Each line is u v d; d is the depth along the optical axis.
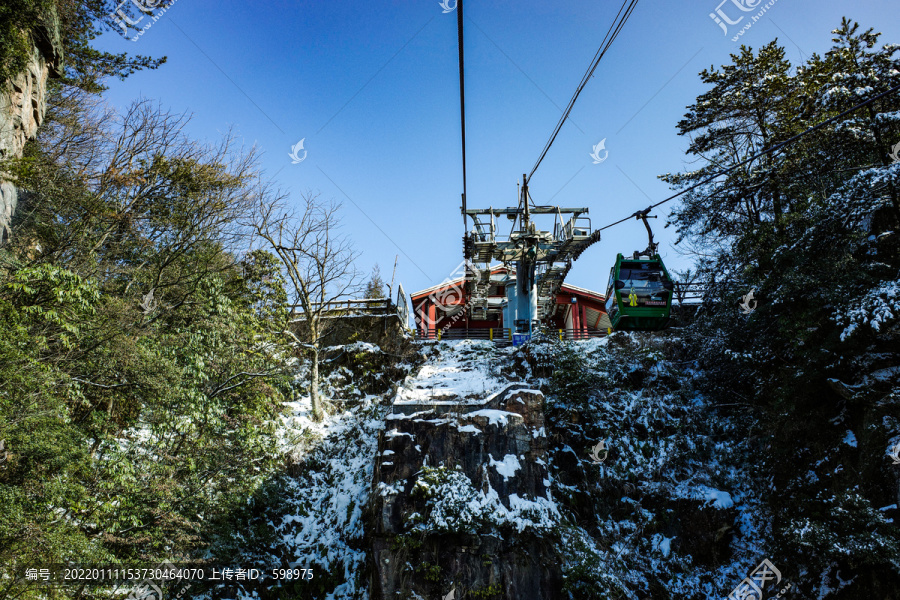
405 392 18.19
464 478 14.83
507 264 26.42
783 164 18.28
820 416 14.74
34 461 9.48
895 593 11.12
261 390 16.22
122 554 11.38
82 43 18.77
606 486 16.66
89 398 13.26
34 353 10.30
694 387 19.16
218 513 13.96
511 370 20.91
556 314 34.59
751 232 17.27
